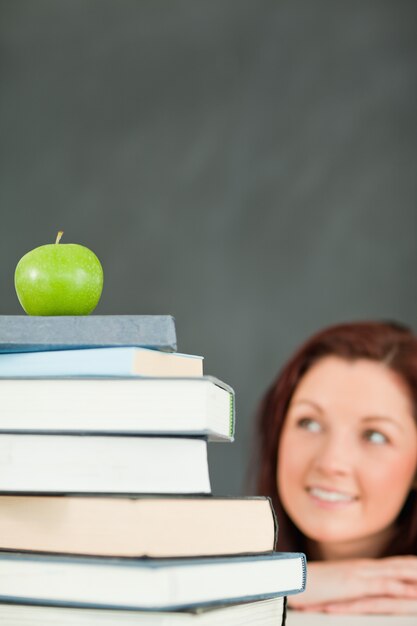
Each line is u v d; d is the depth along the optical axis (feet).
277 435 7.33
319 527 6.89
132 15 9.05
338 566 6.59
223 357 8.30
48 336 2.03
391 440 6.86
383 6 8.42
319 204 8.31
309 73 8.52
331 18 8.53
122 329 2.01
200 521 1.93
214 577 1.85
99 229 8.82
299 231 8.31
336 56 8.47
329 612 6.46
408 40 8.34
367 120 8.32
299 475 7.09
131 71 8.97
